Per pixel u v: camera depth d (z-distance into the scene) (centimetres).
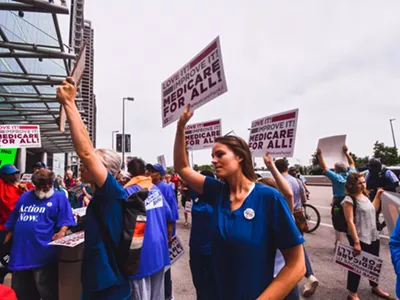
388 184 668
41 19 733
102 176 177
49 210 306
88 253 180
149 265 247
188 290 412
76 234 317
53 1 431
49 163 2661
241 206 139
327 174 534
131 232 183
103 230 178
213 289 167
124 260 182
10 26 646
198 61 256
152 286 261
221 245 136
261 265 128
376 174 689
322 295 376
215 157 153
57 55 567
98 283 173
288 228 128
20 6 418
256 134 488
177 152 191
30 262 292
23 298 296
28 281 299
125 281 190
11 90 1009
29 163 2217
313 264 493
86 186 803
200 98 251
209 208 309
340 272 455
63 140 1794
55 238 304
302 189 627
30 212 305
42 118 1230
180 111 275
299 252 128
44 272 295
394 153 3588
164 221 282
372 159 695
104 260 176
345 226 377
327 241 645
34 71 852
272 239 133
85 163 173
